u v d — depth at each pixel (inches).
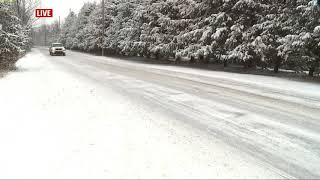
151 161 184.9
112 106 344.2
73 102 363.9
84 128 253.1
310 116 314.5
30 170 171.2
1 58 765.9
